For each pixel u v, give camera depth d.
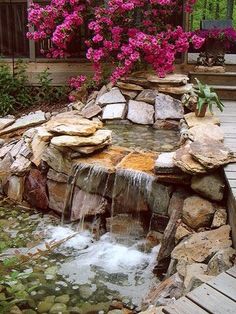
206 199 3.40
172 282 2.78
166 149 4.38
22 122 5.40
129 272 3.41
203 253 2.92
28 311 2.89
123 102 5.47
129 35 5.78
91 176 3.94
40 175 4.38
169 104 5.34
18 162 4.58
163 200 3.63
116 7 5.64
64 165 4.15
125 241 3.84
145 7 5.96
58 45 5.88
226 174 3.25
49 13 5.89
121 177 3.80
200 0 9.62
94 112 5.36
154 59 5.63
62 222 4.20
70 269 3.42
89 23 6.03
